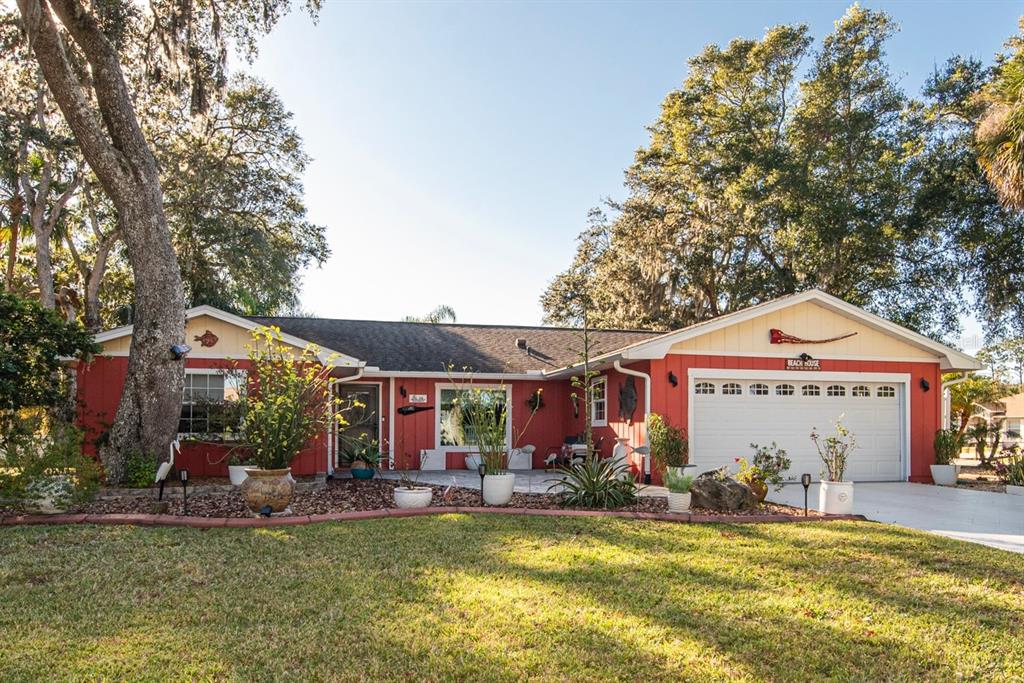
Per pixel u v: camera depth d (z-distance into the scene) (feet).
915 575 21.34
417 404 57.26
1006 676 13.99
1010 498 40.06
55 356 36.52
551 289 106.83
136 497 35.06
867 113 87.45
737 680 13.58
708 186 89.45
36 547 23.38
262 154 80.79
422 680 13.41
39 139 61.87
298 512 30.55
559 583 19.76
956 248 83.66
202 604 17.69
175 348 39.19
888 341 50.70
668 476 32.83
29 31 34.42
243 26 49.21
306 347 40.60
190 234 76.33
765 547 24.86
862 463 49.67
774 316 48.52
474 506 32.89
